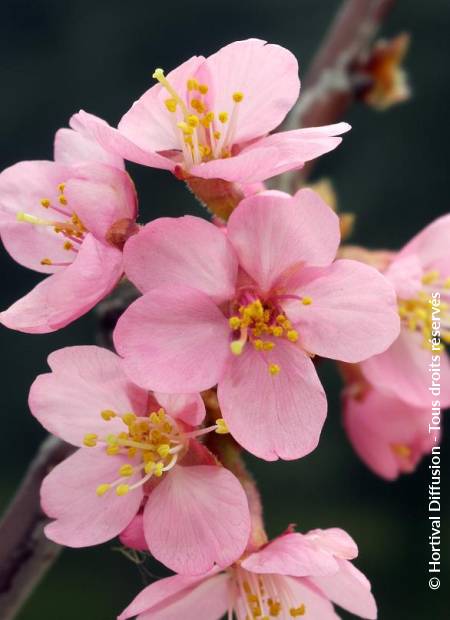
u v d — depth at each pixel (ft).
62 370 0.82
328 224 0.80
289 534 0.82
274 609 0.84
